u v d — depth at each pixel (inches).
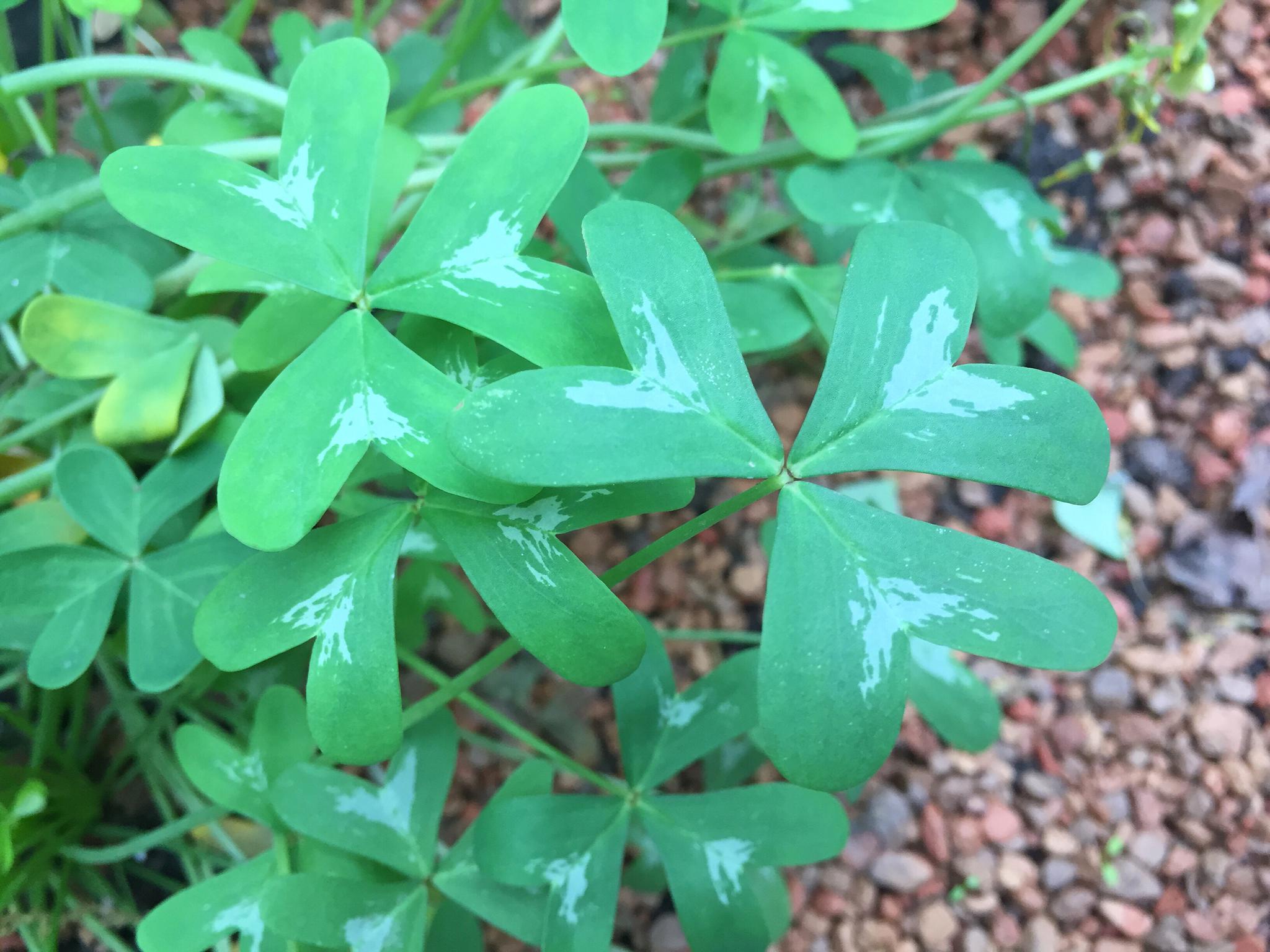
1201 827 8.4
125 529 5.2
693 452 3.6
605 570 8.8
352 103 4.0
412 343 4.3
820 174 6.0
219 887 5.3
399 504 4.1
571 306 3.9
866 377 3.8
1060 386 3.8
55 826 6.4
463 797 8.1
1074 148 9.8
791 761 3.5
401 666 8.2
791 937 8.0
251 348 5.1
